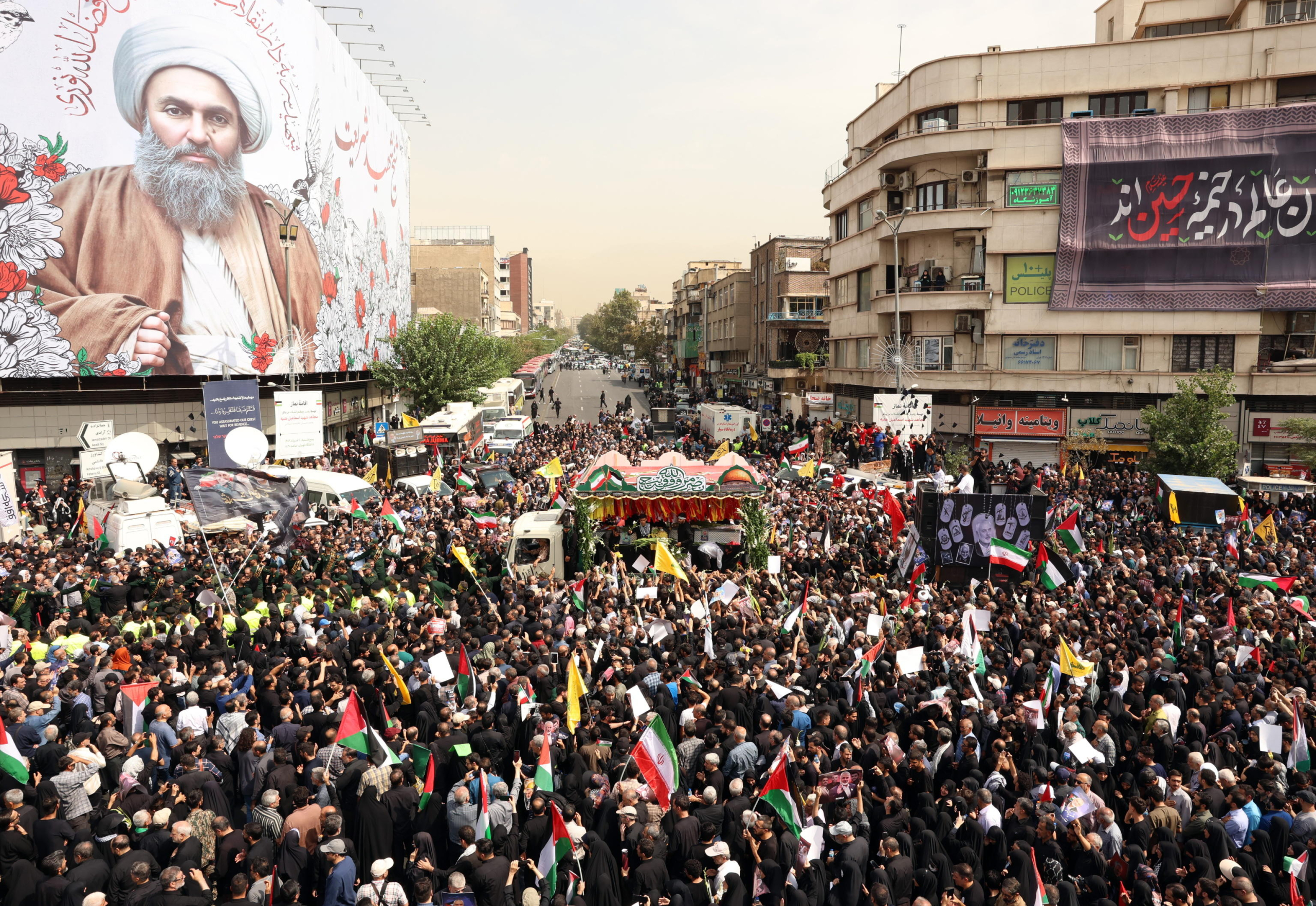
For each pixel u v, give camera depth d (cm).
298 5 4709
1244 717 1176
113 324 3906
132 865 795
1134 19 4778
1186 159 4112
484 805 898
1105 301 4328
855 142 5831
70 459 3994
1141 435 4331
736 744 1034
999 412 4562
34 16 3703
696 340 13650
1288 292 4047
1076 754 1010
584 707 1155
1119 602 1630
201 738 1009
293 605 1625
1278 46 4003
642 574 2123
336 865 812
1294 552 2173
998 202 4453
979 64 4428
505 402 5872
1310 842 862
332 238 5188
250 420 2736
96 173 3866
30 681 1151
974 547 2084
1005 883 749
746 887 874
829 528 2319
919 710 1140
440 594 1919
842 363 6078
